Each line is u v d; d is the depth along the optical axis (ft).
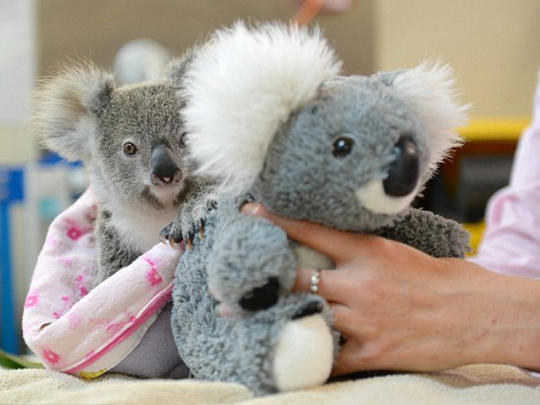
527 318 2.70
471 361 2.70
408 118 2.32
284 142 2.28
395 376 2.54
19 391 2.57
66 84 3.16
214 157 2.32
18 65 9.57
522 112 10.32
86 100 3.06
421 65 2.67
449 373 2.80
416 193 2.37
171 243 2.73
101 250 3.07
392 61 10.21
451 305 2.66
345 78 2.50
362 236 2.61
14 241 8.68
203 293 2.56
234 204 2.50
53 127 3.20
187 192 2.90
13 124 9.62
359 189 2.23
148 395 2.35
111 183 2.98
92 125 3.10
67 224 3.35
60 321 2.74
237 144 2.27
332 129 2.24
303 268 2.56
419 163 2.26
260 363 2.33
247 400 2.31
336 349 2.56
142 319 2.77
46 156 9.16
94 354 2.77
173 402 2.35
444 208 8.51
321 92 2.37
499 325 2.68
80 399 2.39
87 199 3.44
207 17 9.76
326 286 2.53
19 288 8.68
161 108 2.90
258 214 2.44
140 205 2.95
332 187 2.25
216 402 2.35
